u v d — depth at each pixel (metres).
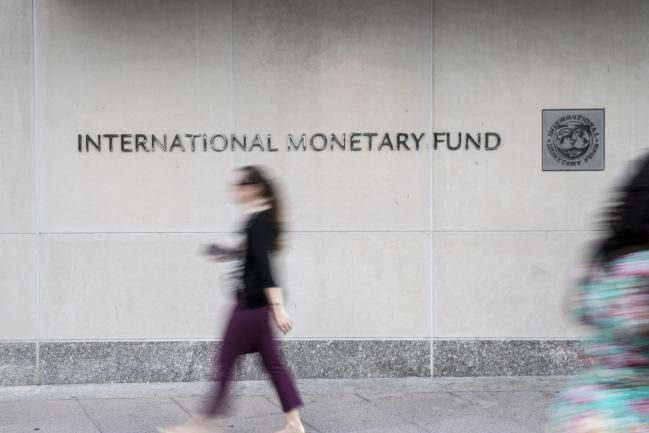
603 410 2.72
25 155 7.17
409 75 7.25
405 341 7.28
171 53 7.20
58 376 7.22
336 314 7.28
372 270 7.29
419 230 7.28
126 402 6.55
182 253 7.23
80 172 7.20
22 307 7.20
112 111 7.20
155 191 7.21
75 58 7.17
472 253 7.28
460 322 7.30
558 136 7.26
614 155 7.26
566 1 7.23
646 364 2.71
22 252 7.18
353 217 7.27
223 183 7.23
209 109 7.22
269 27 7.22
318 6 7.22
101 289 7.22
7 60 7.14
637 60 7.23
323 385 7.06
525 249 7.28
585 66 7.25
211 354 7.24
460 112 7.25
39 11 7.14
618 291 2.68
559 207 7.26
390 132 7.26
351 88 7.25
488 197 7.28
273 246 5.12
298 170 7.26
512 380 7.15
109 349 7.23
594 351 2.83
